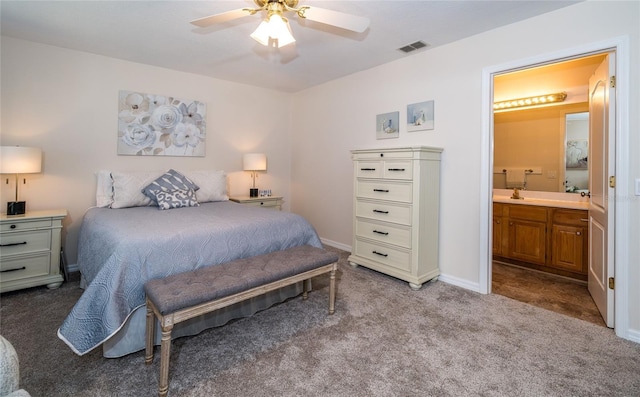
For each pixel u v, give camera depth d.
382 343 1.96
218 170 4.06
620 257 2.03
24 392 0.86
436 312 2.39
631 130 1.99
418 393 1.52
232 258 2.14
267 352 1.85
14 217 2.60
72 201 3.24
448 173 3.00
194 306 1.58
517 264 3.66
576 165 3.46
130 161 3.58
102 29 2.70
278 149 4.91
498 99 3.89
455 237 2.96
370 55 3.28
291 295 2.59
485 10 2.32
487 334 2.07
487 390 1.54
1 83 2.84
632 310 2.00
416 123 3.24
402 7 2.29
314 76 4.08
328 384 1.58
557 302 2.60
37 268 2.70
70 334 1.53
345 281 3.04
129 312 1.69
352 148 4.01
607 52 2.12
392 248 3.06
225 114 4.30
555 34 2.31
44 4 2.28
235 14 1.91
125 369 1.67
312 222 4.69
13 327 2.09
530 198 3.78
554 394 1.51
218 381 1.59
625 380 1.61
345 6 2.28
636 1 1.98
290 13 2.39
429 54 3.12
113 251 1.76
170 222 2.31
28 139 2.98
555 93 3.47
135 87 3.56
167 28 2.68
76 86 3.21
